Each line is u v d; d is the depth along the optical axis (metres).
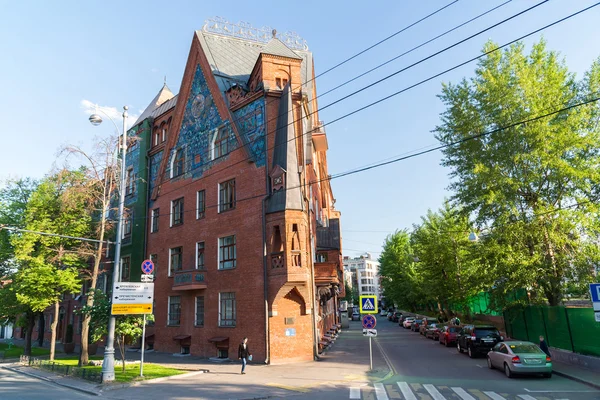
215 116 27.92
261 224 23.34
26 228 27.41
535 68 22.83
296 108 25.02
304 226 22.89
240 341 23.05
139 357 26.61
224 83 28.44
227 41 31.75
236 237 24.70
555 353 20.12
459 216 26.22
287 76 25.91
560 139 21.28
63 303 44.16
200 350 25.48
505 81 23.12
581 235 21.34
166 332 28.67
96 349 32.44
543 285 22.22
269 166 23.95
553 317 20.94
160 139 34.12
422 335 40.25
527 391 13.27
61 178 27.41
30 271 26.80
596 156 21.97
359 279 160.75
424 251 40.66
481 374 16.98
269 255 22.67
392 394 13.17
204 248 26.95
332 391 13.98
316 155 37.84
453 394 12.93
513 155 22.59
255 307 22.67
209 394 13.88
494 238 22.89
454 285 37.00
